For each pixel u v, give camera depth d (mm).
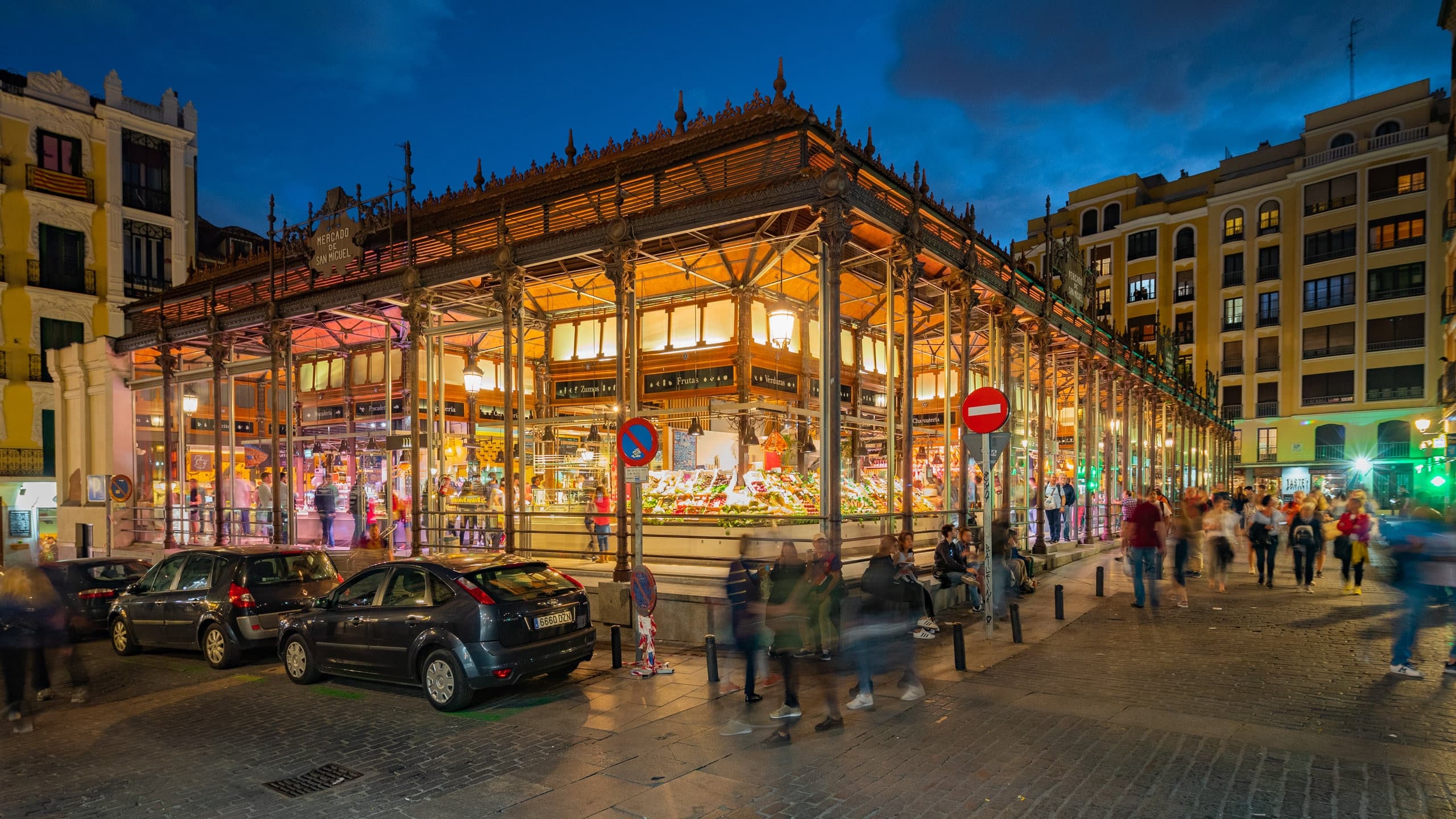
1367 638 10945
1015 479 21469
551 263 16031
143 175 35688
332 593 9805
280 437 24469
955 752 6520
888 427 13734
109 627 13070
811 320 18234
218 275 20297
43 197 32531
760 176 11914
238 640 10930
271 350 18203
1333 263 51375
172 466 21562
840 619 9672
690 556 11617
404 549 16578
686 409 16406
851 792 5766
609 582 12148
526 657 8398
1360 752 6320
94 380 23625
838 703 7883
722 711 7984
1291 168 53906
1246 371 54875
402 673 8734
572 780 6195
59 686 10102
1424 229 48031
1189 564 19219
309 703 8867
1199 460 41750
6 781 6496
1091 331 22203
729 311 16234
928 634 11273
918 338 22250
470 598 8422
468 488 17656
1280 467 52688
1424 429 33719
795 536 12406
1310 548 15766
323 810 5730
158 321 22219
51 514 32562
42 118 32812
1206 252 57562
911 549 11672
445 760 6754
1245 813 5215
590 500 15625
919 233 13219
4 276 31578
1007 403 11188
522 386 14414
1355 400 50062
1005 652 10188
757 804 5609
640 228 12523
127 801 5984
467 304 17609
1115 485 29141
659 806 5621
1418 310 47969
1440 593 12523
